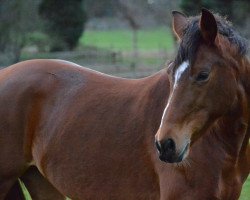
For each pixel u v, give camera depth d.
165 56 40.66
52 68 8.02
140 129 7.07
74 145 7.49
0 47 41.91
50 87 7.86
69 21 46.50
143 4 56.03
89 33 65.62
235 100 6.32
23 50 46.75
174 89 6.00
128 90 7.44
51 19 46.34
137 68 36.88
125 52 46.59
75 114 7.58
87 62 39.53
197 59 5.96
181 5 42.25
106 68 36.66
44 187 8.46
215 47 6.06
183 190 6.57
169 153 5.88
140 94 7.25
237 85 6.30
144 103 7.13
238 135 6.61
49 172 7.79
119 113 7.30
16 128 7.89
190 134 5.98
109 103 7.44
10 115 7.90
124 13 55.97
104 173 7.27
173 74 6.06
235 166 6.68
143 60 40.78
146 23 65.12
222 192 6.59
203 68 5.95
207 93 5.99
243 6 43.12
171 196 6.65
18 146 7.94
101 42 56.44
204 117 6.04
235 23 43.41
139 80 7.50
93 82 7.78
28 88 7.90
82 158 7.41
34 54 42.75
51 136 7.70
